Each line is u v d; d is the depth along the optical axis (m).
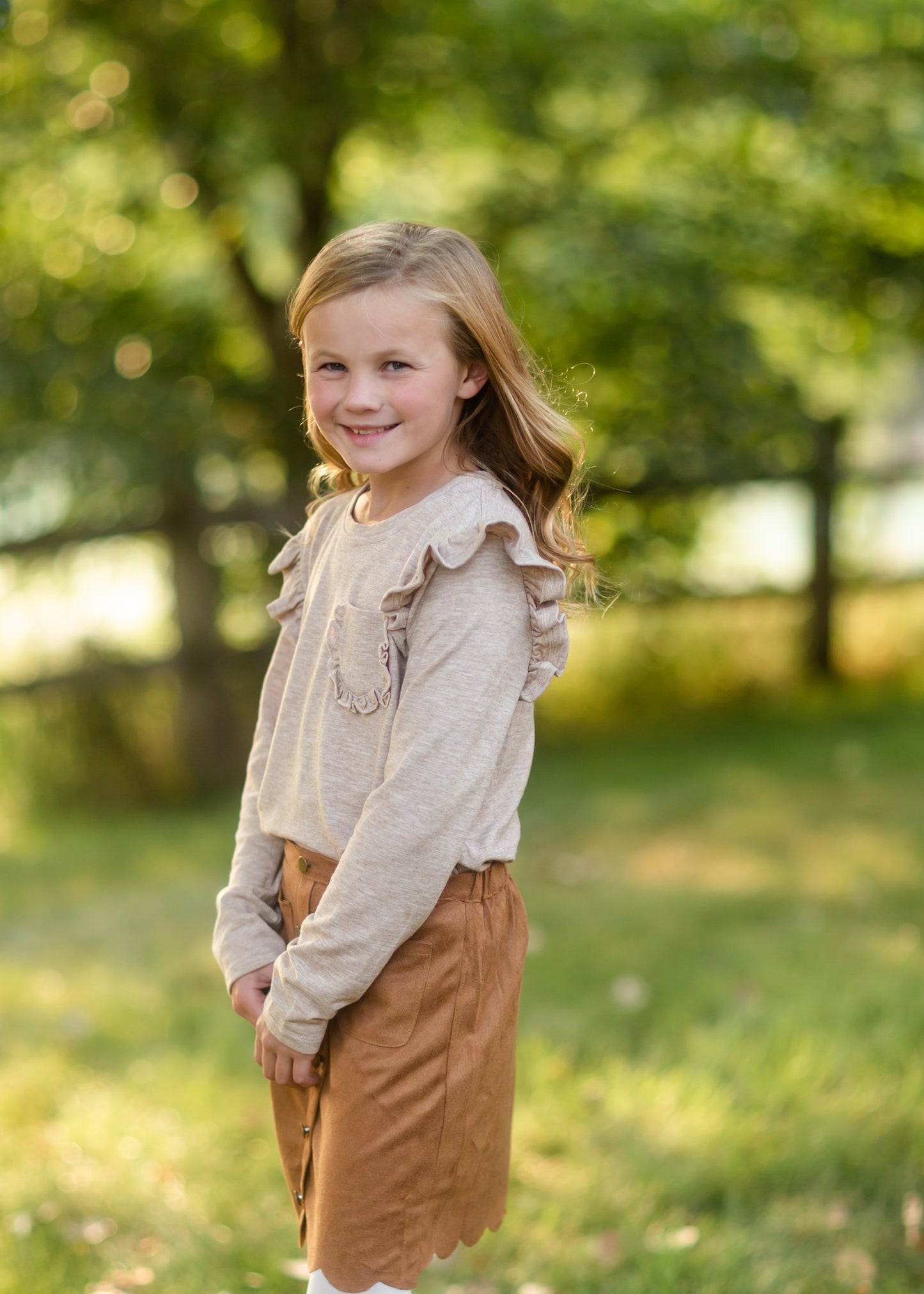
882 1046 3.79
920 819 6.32
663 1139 3.39
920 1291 2.77
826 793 6.90
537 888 5.68
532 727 2.08
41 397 7.46
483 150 8.50
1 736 7.96
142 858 6.76
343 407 1.94
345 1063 2.01
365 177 8.79
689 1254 2.87
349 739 2.00
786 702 9.17
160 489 7.75
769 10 7.77
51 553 7.72
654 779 7.42
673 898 5.42
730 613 9.35
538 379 2.31
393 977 1.98
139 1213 3.17
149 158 7.77
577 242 7.64
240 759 8.19
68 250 8.22
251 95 6.94
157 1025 4.38
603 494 8.09
